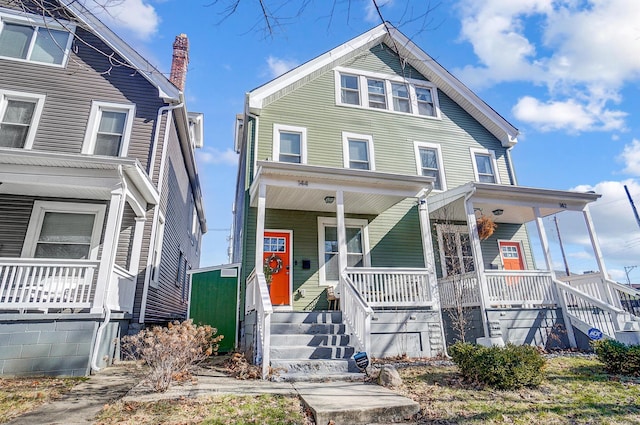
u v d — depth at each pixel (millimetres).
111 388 4895
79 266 6203
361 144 11148
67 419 3613
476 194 8961
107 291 6148
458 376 5523
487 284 8281
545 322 8320
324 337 6629
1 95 8727
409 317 7637
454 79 12641
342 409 3727
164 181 9906
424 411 4020
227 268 9773
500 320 8055
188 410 3836
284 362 5789
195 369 6344
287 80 10773
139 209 8328
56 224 8164
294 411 3885
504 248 11203
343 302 7309
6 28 9281
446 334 8492
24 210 8070
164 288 10641
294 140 10461
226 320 9297
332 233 9906
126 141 9258
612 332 8305
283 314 7039
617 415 3885
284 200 9055
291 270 9227
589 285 9266
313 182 8039
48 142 8703
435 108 12430
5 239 7797
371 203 9438
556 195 9328
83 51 9688
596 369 5969
